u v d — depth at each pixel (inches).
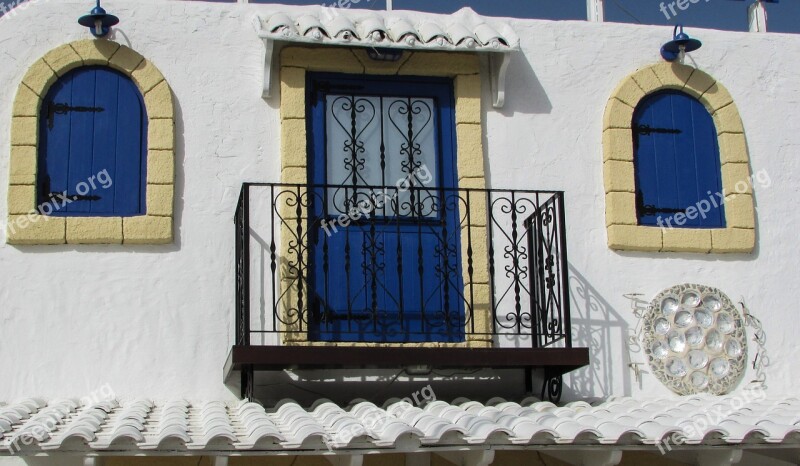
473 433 312.8
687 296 407.2
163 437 300.0
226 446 303.3
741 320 408.5
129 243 382.6
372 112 405.1
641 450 341.4
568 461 340.8
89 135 390.9
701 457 340.5
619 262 406.3
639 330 401.7
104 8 399.9
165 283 382.3
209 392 377.4
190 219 388.2
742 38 434.0
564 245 375.2
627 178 409.7
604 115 417.1
